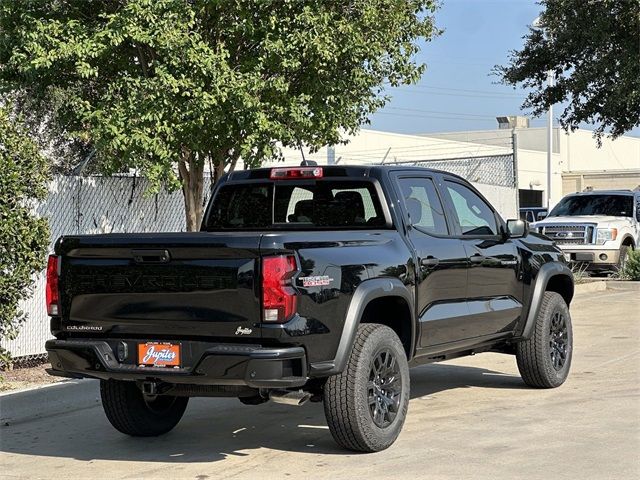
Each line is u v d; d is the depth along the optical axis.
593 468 6.21
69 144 13.51
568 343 9.30
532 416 7.86
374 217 7.53
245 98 10.33
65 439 7.71
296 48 10.95
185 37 10.28
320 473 6.33
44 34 10.43
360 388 6.59
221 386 6.51
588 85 22.25
